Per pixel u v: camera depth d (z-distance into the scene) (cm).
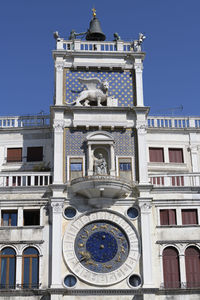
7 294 3356
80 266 3431
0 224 3562
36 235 3522
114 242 3516
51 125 4047
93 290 3359
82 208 3575
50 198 3553
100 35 4394
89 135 3738
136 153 3759
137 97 3906
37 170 3975
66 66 3988
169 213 3653
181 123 4197
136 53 4016
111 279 3409
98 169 3653
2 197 3631
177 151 4141
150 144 4109
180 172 4003
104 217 3562
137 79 3969
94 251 3484
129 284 3403
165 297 3412
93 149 3741
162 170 4031
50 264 3441
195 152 4128
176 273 3500
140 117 3828
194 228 3603
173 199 3656
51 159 4000
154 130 4144
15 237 3512
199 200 3678
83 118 3797
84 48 4059
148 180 3700
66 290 3334
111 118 3816
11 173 3703
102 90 3941
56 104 3831
